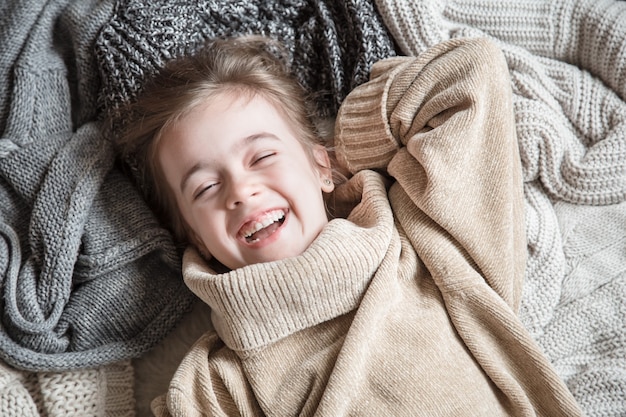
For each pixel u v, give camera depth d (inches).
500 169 38.6
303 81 46.1
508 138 39.0
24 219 42.7
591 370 37.6
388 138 41.4
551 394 35.4
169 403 35.7
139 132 42.3
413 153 39.4
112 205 43.3
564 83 43.7
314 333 37.3
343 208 44.6
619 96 43.3
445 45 41.1
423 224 39.4
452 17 46.0
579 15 43.8
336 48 44.9
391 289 36.9
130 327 41.8
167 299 42.8
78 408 39.4
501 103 39.3
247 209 38.1
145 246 42.2
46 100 44.2
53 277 40.1
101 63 44.1
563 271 40.5
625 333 38.2
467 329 36.7
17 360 39.0
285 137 40.6
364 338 35.0
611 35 42.7
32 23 45.5
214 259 43.4
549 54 45.3
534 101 42.7
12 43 44.7
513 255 38.6
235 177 38.4
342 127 43.1
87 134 44.1
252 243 38.8
